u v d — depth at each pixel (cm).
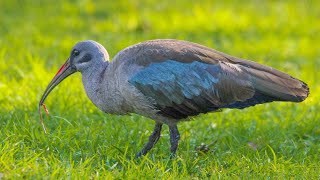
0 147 1226
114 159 1248
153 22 2305
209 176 1219
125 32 2216
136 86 1231
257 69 1241
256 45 2127
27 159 1194
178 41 1274
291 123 1484
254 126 1459
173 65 1230
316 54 2081
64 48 2020
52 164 1191
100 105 1291
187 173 1211
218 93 1227
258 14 2438
